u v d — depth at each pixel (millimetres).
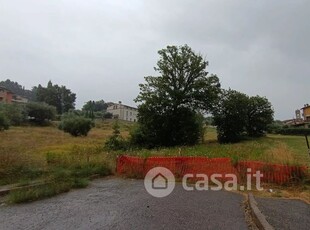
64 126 49438
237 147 26312
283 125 64125
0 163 11945
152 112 37844
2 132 43250
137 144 34594
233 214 7129
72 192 10016
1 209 7664
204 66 40156
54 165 14234
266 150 21297
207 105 40938
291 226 6004
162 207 7707
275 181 11781
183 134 37906
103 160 15320
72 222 6352
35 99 125125
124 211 7277
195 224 6203
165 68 39500
